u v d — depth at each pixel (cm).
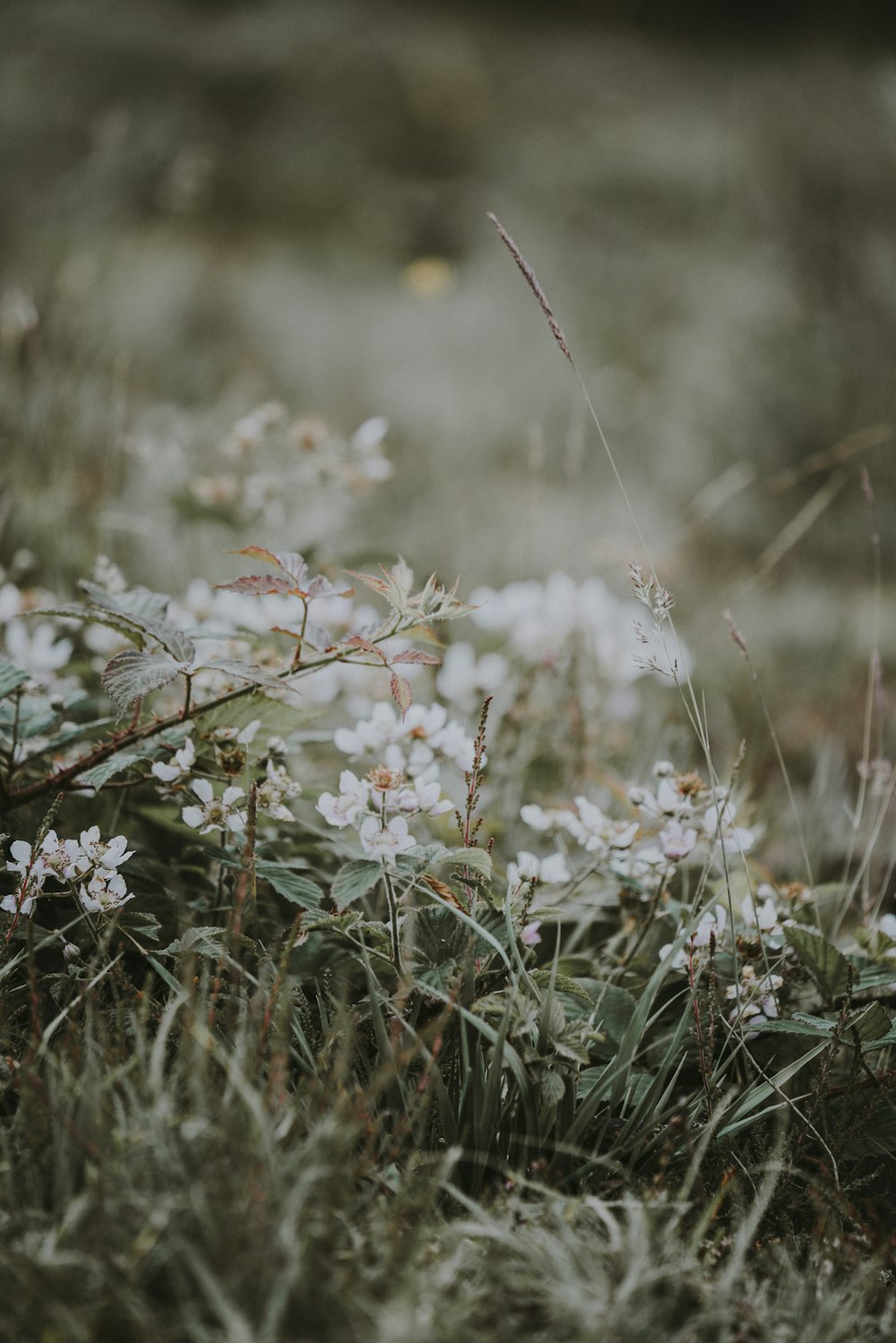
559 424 365
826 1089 139
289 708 143
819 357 375
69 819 146
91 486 213
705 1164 138
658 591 144
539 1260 128
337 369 386
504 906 141
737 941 144
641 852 145
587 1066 140
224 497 176
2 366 210
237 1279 124
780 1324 129
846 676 228
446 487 301
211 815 140
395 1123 134
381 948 141
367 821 139
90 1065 131
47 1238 126
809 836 173
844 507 329
